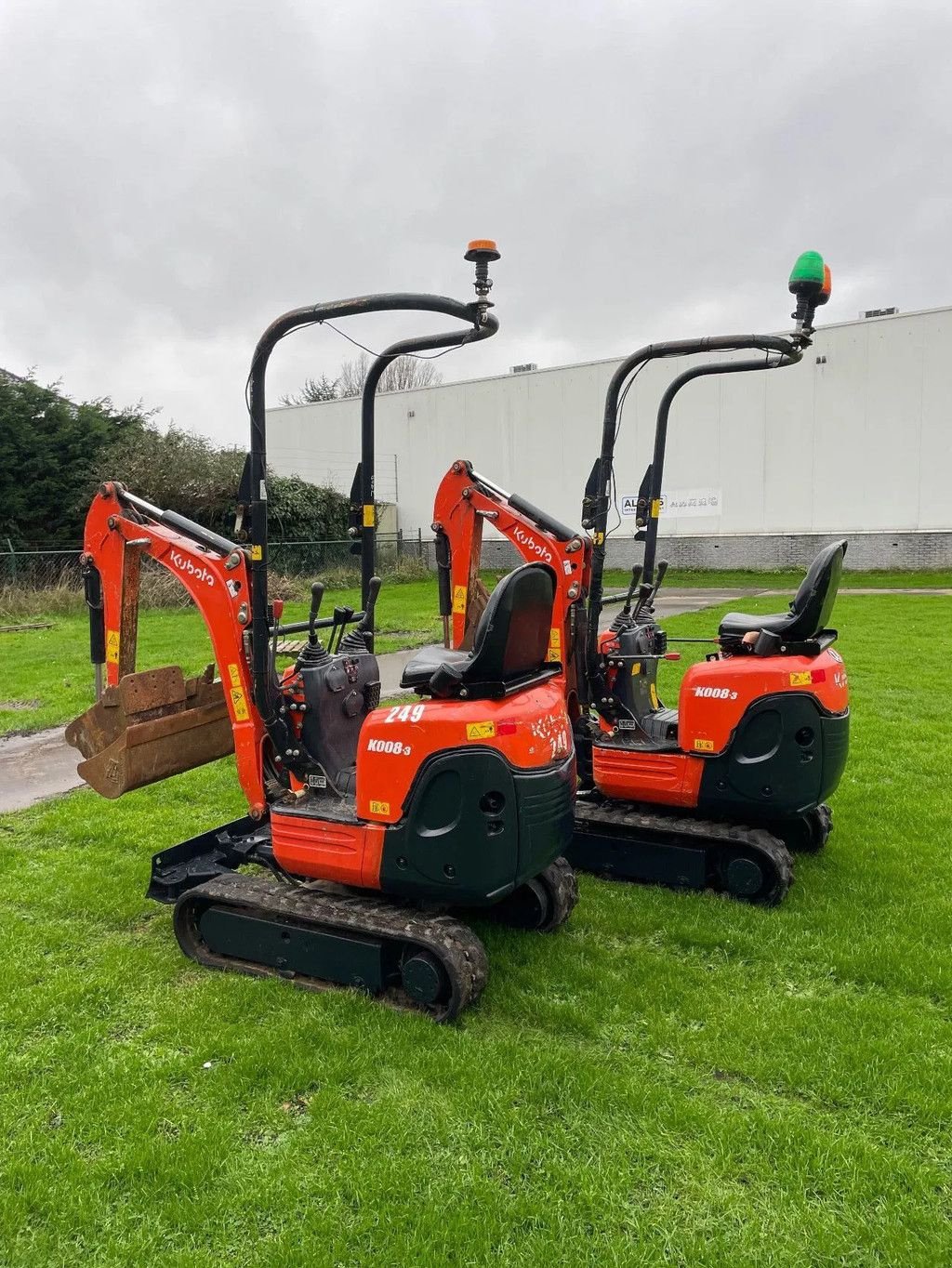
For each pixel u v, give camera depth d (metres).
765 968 3.82
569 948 3.99
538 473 27.34
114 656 4.41
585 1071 3.05
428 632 14.08
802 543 23.53
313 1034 3.29
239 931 3.81
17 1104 2.94
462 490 5.47
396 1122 2.81
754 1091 3.00
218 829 4.51
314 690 3.96
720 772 4.45
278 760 4.02
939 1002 3.54
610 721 5.11
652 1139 2.73
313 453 31.73
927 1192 2.52
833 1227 2.40
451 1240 2.36
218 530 22.69
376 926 3.48
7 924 4.26
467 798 3.25
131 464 20.69
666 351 4.68
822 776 4.33
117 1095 2.97
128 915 4.33
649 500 5.45
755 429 23.72
